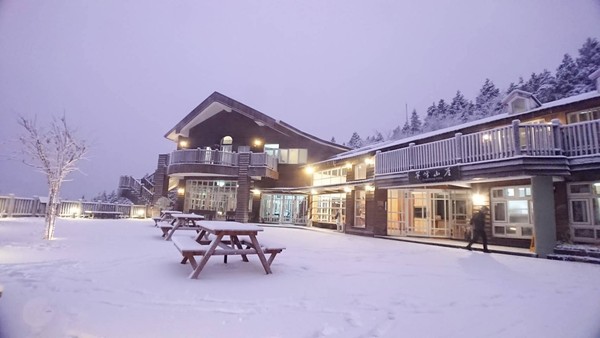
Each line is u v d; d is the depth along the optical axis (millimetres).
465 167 10914
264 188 22562
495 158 10117
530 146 9508
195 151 20719
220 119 24594
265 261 5426
